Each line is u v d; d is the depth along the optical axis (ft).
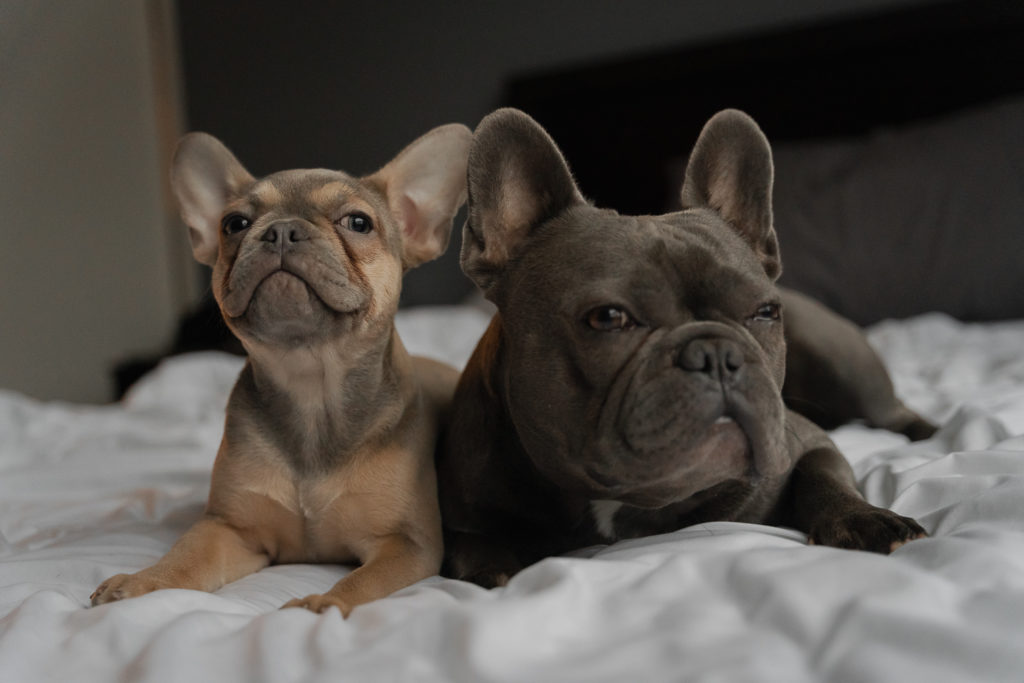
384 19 7.69
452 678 1.74
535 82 6.83
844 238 5.05
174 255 8.86
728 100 6.18
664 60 6.33
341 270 2.54
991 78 5.45
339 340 2.53
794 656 1.73
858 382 3.10
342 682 1.74
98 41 7.85
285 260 2.49
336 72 7.97
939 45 5.56
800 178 5.33
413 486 2.53
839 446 2.84
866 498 2.43
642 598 1.88
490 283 2.50
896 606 1.75
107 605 2.02
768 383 2.20
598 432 2.22
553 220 2.46
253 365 2.58
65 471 3.27
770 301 2.32
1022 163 4.80
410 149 2.93
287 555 2.59
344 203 2.68
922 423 3.07
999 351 3.87
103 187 7.85
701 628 1.79
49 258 7.12
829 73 5.87
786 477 2.44
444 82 7.48
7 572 2.26
